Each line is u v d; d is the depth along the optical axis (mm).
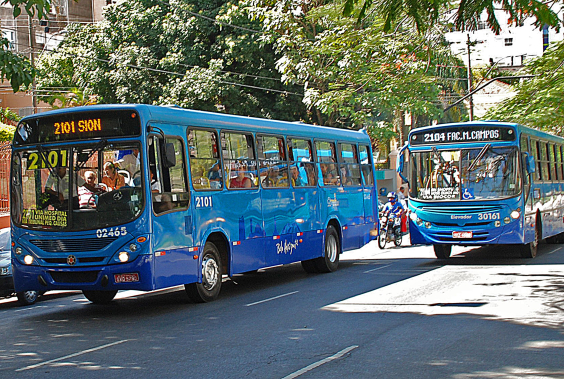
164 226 10828
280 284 14461
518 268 15141
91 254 10586
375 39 16297
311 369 6848
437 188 16438
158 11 33562
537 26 7500
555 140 20922
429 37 14641
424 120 37094
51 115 11031
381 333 8625
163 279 10742
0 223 20688
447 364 6957
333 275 15625
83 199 10750
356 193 18000
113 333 9289
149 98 31656
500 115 18641
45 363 7484
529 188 16703
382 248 23156
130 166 10641
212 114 12633
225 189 12602
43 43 49000
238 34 30797
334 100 21188
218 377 6621
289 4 19016
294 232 14812
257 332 8953
